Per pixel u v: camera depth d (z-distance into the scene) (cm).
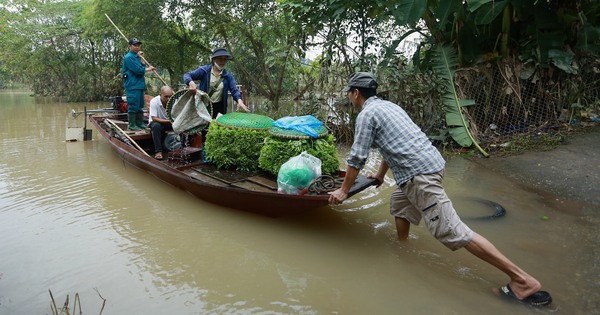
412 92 765
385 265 341
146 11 1456
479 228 399
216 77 591
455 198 485
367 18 924
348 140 822
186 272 333
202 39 1614
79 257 355
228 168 512
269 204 407
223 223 428
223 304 288
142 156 556
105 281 317
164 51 1620
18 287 308
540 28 695
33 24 2209
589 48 722
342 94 843
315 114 862
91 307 284
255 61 1620
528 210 443
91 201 493
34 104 2098
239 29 1304
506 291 292
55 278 321
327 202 362
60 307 283
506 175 562
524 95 727
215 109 602
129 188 541
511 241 371
